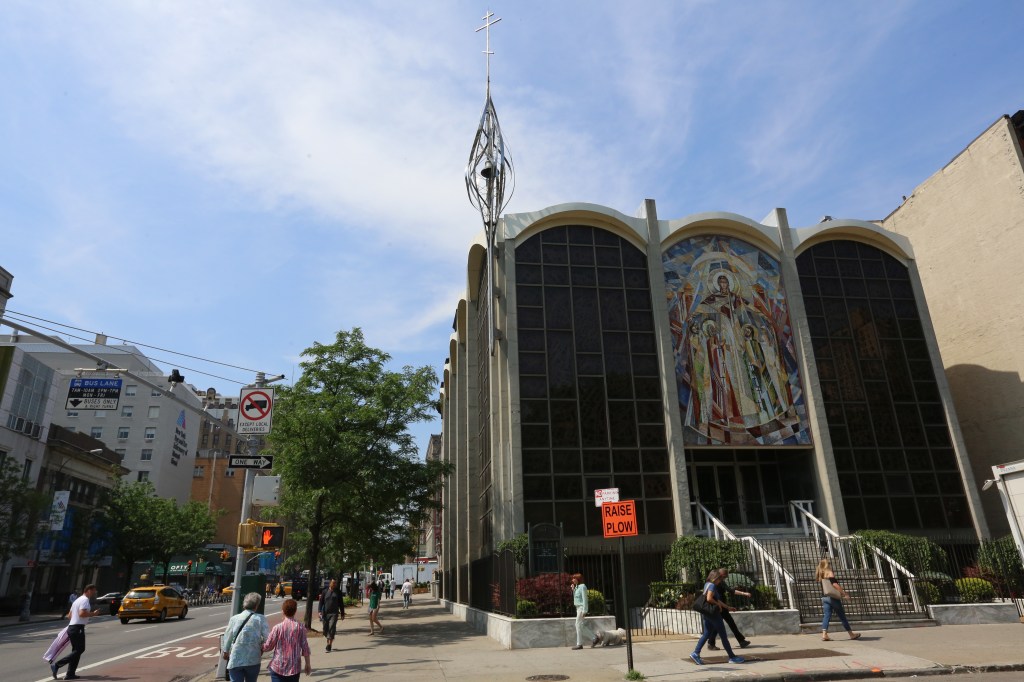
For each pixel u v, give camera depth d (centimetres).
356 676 1197
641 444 2309
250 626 811
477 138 2520
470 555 2933
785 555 2078
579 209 2538
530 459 2223
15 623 3228
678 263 2581
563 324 2414
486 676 1145
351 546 2528
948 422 2575
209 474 8675
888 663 1116
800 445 2445
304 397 2192
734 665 1141
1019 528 1872
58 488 4503
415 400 2295
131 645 1919
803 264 2722
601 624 1557
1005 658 1134
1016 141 2895
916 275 2789
